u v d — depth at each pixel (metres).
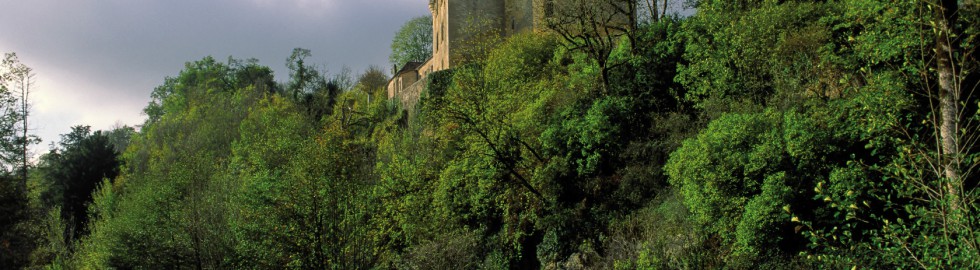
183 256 33.84
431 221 29.56
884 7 14.52
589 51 28.86
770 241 16.31
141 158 66.12
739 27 21.23
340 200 26.00
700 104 22.39
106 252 36.69
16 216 30.88
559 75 33.53
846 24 16.88
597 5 29.98
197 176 36.97
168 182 36.31
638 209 23.06
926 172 10.05
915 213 9.23
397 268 29.20
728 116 18.19
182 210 34.50
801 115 16.91
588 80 29.67
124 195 49.72
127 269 35.44
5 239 29.70
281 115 54.09
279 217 25.34
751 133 17.27
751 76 20.75
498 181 27.31
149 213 35.09
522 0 53.66
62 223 52.38
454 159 29.36
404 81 66.94
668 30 28.36
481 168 27.05
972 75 11.09
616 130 25.66
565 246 24.52
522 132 28.56
